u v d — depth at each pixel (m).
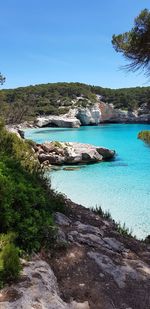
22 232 4.65
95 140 46.69
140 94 102.94
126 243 6.26
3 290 3.52
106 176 20.34
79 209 7.73
